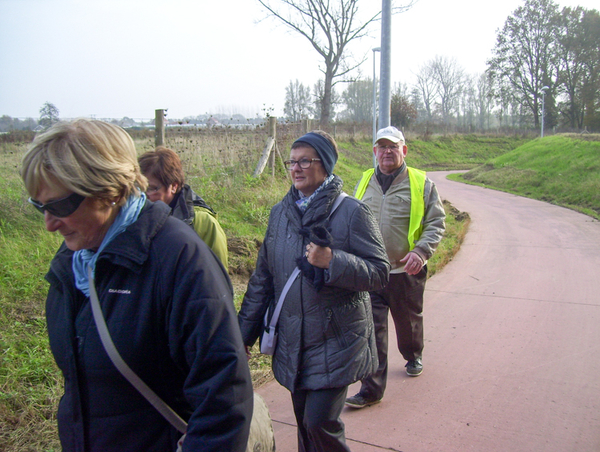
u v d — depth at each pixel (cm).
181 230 143
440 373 395
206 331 134
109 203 136
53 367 340
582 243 918
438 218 350
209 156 878
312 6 2970
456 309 552
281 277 228
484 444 297
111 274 138
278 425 323
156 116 784
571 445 294
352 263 207
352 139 3388
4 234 541
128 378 135
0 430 278
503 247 899
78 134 130
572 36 5841
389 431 313
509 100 6425
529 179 2172
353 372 219
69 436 144
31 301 421
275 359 233
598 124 5819
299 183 229
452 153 4672
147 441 141
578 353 426
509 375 388
